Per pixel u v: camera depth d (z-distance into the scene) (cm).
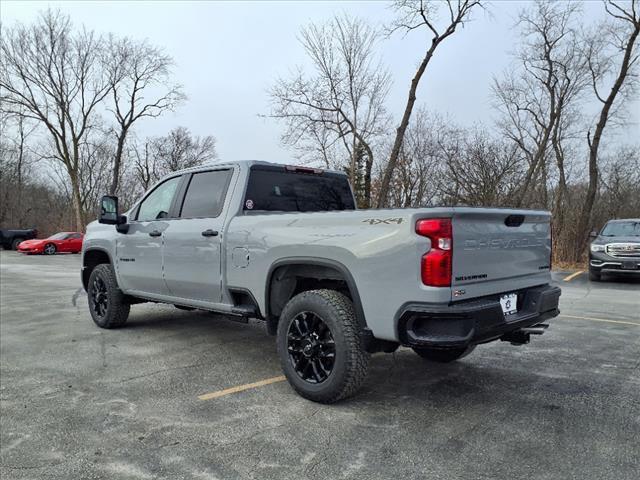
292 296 420
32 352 520
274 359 491
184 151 5641
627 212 2542
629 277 1314
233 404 368
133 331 618
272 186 481
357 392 372
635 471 265
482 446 297
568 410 354
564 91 2170
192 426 329
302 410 356
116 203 573
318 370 373
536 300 376
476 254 329
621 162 2597
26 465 278
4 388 406
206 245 463
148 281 547
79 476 265
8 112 3522
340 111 2256
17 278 1343
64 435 316
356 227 347
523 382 418
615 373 443
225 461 281
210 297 471
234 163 475
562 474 263
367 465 275
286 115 2300
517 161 2128
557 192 2184
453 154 2272
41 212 4806
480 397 381
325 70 2223
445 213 309
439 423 332
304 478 262
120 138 3875
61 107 3603
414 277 313
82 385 413
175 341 565
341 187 558
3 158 4509
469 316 307
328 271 373
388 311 326
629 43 1758
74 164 3703
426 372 447
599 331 622
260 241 410
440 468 271
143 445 301
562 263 1730
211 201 481
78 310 792
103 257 666
